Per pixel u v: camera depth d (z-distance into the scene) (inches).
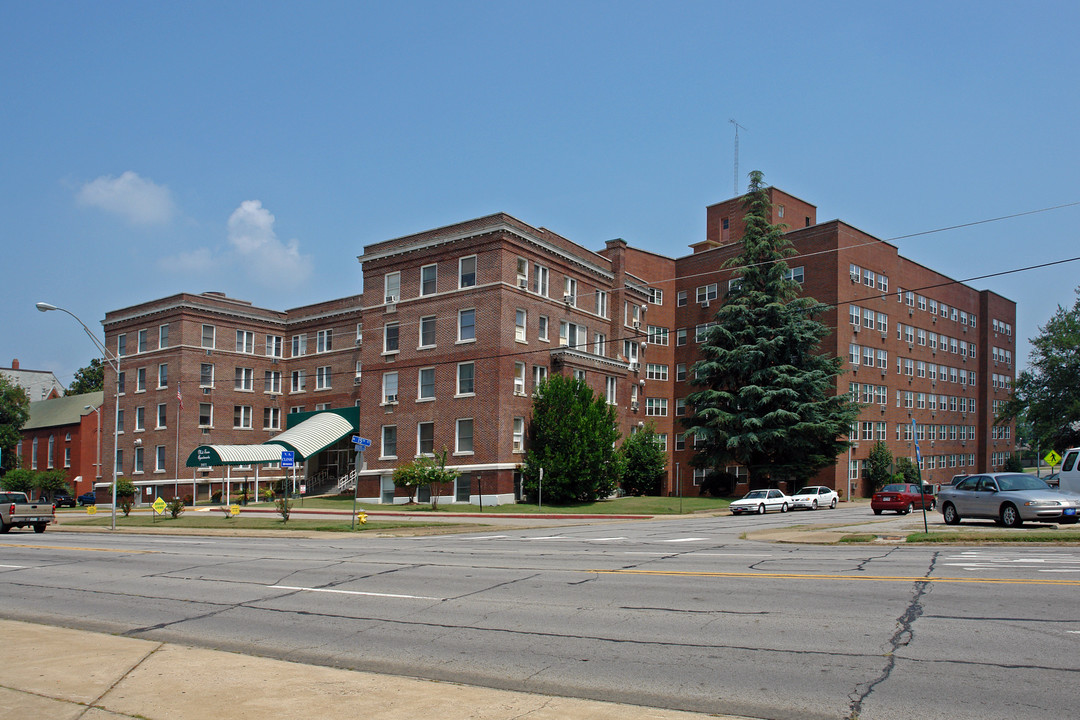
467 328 1801.2
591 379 2022.6
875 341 2517.2
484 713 278.7
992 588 474.0
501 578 599.5
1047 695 281.0
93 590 617.3
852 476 2372.0
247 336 2487.7
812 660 337.7
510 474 1750.7
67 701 296.8
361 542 1010.1
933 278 2913.4
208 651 385.4
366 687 315.9
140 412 2440.9
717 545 828.0
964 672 310.8
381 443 1920.5
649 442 2220.7
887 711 272.5
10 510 1326.3
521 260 1828.2
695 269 2684.5
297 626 454.0
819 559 660.1
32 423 3134.8
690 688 308.7
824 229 2404.0
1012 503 932.0
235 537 1176.8
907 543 775.1
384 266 1971.0
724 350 2118.6
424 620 456.8
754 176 2188.7
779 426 2021.4
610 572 608.1
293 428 2144.4
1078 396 2719.0
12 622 482.3
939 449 2854.3
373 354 1966.0
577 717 272.7
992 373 3248.0
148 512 2000.5
